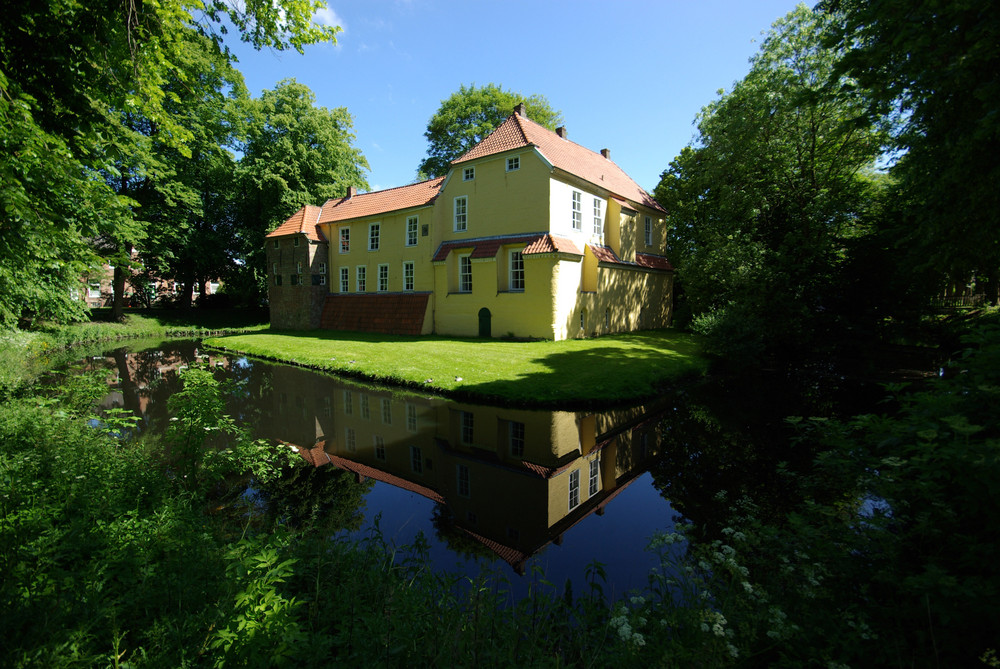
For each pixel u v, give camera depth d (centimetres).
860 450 390
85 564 305
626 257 2373
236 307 4194
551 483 687
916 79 712
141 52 605
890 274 1502
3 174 460
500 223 2070
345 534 507
